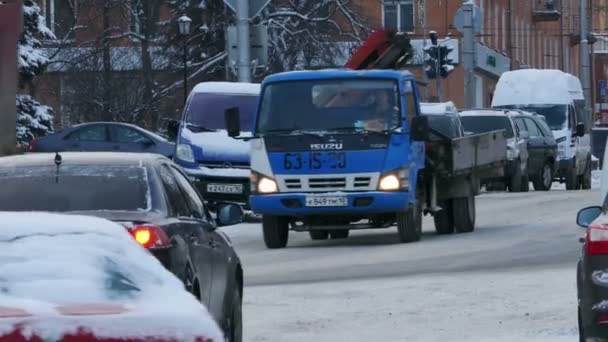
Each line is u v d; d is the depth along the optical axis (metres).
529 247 46.34
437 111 61.91
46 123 87.75
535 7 183.00
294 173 47.56
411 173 47.94
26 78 86.69
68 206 21.95
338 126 47.59
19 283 12.76
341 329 29.47
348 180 47.31
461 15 114.50
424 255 44.72
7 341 11.79
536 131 90.75
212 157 61.25
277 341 28.00
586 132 105.69
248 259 45.44
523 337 27.83
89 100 100.88
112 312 12.26
